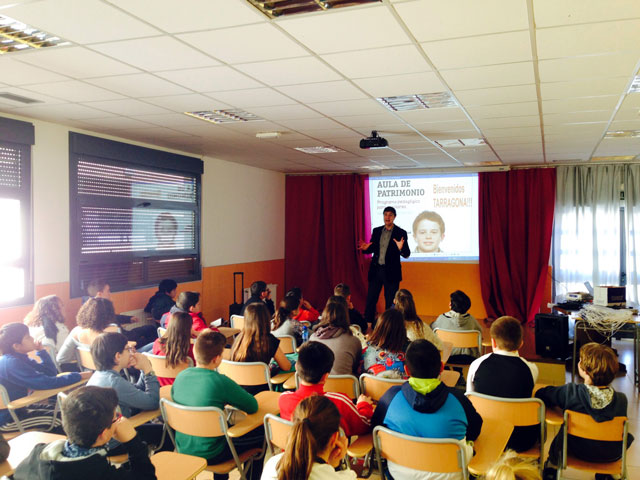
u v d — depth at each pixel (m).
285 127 5.64
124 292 6.33
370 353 3.27
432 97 4.28
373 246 7.98
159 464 2.11
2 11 2.53
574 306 6.12
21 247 5.07
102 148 5.96
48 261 5.34
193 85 3.91
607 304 5.77
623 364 6.03
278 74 3.60
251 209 9.23
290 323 4.54
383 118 5.11
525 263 8.86
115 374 2.69
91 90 4.07
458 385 4.53
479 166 9.08
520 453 2.78
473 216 9.24
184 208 7.50
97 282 5.54
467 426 2.24
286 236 10.34
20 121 4.98
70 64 3.39
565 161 8.38
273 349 3.52
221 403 2.55
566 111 4.72
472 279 9.28
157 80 3.77
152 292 6.81
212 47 3.04
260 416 2.64
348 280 9.96
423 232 9.52
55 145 5.43
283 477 1.51
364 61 3.29
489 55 3.16
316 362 2.37
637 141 6.33
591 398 2.61
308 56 3.20
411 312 4.05
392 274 7.83
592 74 3.55
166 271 7.23
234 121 5.36
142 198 6.71
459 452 2.10
